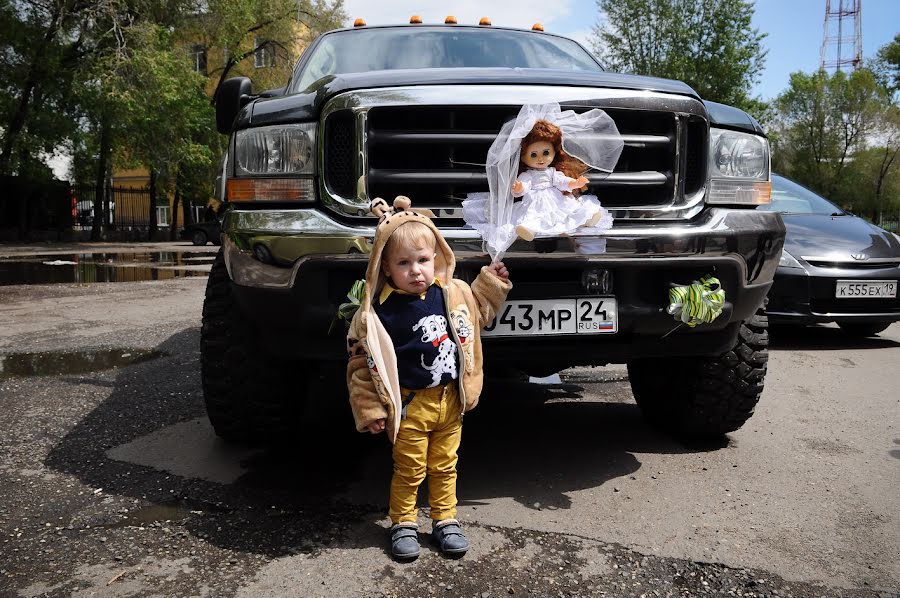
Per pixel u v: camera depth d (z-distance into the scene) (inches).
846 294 219.5
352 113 96.9
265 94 143.9
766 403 159.3
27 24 835.4
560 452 125.5
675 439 132.9
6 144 846.5
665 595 77.5
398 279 85.4
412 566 83.7
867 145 1888.5
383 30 167.3
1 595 76.5
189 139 987.9
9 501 101.3
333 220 96.7
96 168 1079.6
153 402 152.0
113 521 95.0
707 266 101.7
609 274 100.0
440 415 88.0
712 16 1085.1
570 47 175.0
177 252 780.6
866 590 78.9
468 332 88.9
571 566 83.8
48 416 142.0
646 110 102.7
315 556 85.8
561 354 102.5
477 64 156.0
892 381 180.9
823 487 109.1
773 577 81.5
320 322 96.0
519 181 94.7
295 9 1159.6
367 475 112.7
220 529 92.8
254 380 112.6
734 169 110.0
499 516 98.0
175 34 965.8
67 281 408.5
